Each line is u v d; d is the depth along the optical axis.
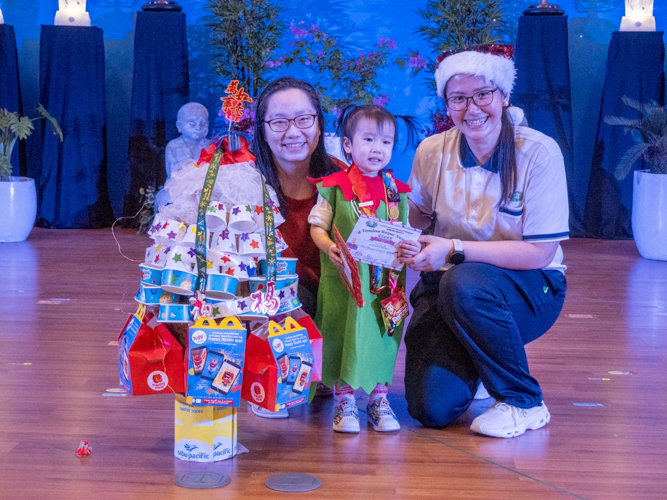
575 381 2.90
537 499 1.91
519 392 2.38
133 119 6.61
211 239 2.01
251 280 2.03
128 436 2.29
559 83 6.59
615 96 6.57
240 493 1.92
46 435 2.28
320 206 2.39
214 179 2.00
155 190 6.55
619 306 4.20
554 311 2.49
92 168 6.67
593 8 7.00
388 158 2.33
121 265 5.07
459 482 2.01
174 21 6.48
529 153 2.36
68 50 6.49
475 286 2.25
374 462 2.13
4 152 6.07
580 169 7.20
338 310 2.36
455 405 2.39
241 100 2.11
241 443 2.26
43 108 6.25
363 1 7.09
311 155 2.54
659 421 2.49
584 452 2.22
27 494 1.89
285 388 2.02
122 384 2.05
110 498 1.88
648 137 5.90
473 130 2.33
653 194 5.60
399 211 2.42
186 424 2.10
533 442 2.29
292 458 2.15
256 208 2.03
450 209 2.48
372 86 6.39
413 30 7.11
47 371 2.89
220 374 1.96
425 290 2.56
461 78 2.29
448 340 2.45
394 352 2.40
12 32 6.62
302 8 7.08
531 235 2.37
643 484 2.01
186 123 6.20
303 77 7.11
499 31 6.92
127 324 2.04
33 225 6.52
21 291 4.24
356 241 2.24
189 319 1.99
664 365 3.12
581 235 6.84
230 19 6.55
